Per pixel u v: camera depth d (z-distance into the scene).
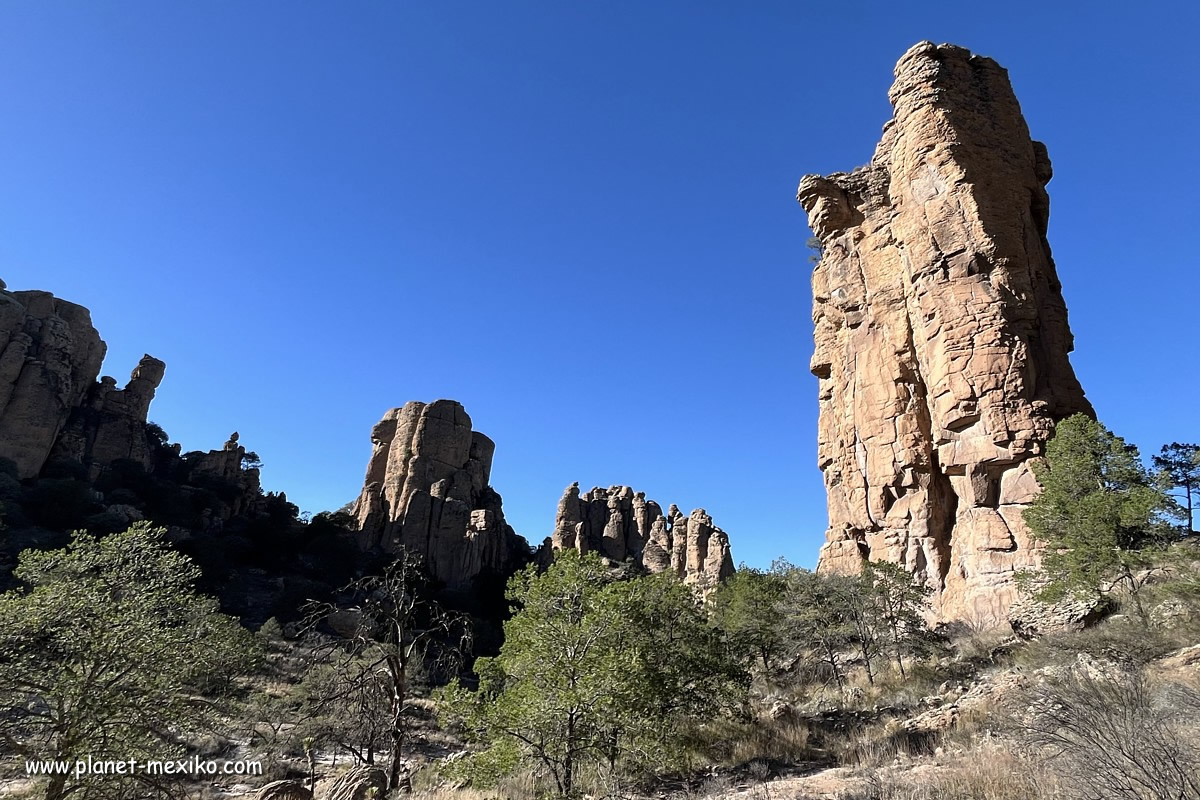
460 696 13.17
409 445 105.38
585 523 115.56
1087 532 16.78
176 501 74.75
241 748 22.81
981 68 32.34
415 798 13.99
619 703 11.91
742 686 17.89
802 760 12.73
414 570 18.69
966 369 26.80
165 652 14.60
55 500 61.62
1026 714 9.18
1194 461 28.20
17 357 75.31
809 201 40.62
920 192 30.45
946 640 21.70
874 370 33.72
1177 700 7.79
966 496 26.48
